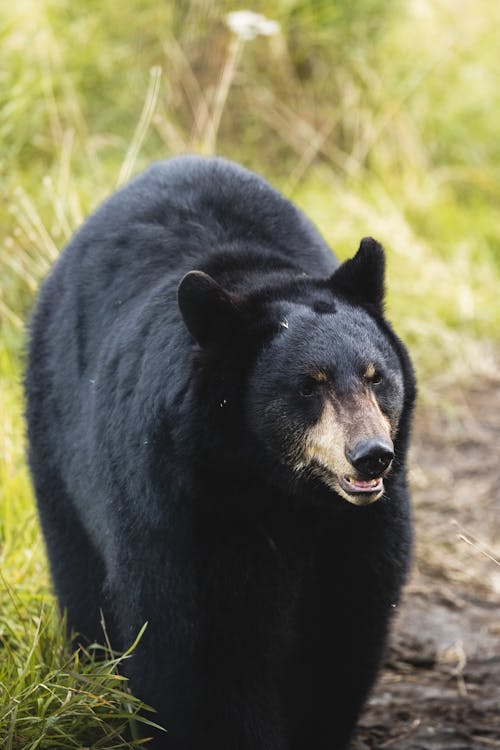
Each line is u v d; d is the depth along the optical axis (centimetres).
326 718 925
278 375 794
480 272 1953
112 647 974
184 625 827
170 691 839
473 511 1446
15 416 1311
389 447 756
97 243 965
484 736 1002
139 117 1870
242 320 809
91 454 891
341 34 2073
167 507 817
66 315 967
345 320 811
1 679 909
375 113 2073
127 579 848
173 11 1991
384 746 984
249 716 848
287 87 2031
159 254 915
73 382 942
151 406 827
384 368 802
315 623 902
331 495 816
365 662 903
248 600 836
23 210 1530
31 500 1205
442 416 1661
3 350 1401
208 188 952
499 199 2122
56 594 1009
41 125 1716
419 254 1892
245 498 819
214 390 802
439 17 2223
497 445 1592
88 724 868
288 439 793
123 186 1012
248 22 1750
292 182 1919
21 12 1783
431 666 1134
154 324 858
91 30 1902
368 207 1908
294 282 842
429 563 1338
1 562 1104
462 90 2178
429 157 2125
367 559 867
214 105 1948
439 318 1823
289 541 848
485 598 1274
